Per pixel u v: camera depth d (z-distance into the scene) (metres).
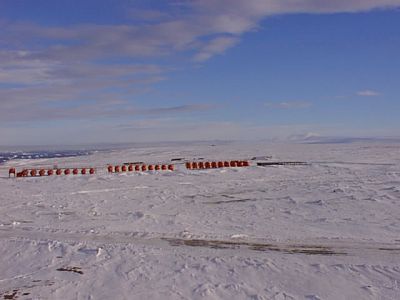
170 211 18.44
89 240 13.22
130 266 10.55
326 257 11.09
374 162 43.78
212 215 17.31
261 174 33.59
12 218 17.39
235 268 10.24
